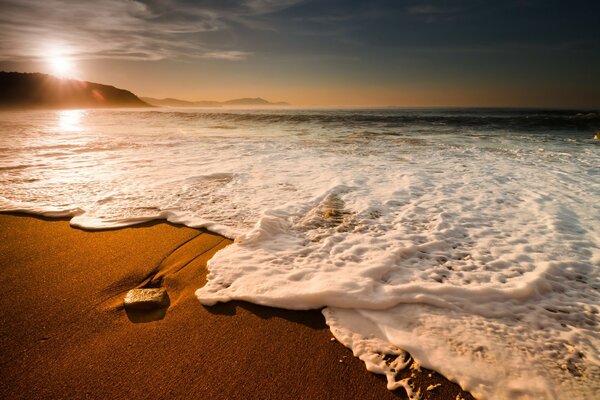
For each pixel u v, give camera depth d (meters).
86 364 2.03
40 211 4.69
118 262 3.36
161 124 24.86
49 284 2.93
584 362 2.03
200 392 1.85
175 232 4.11
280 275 3.03
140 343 2.22
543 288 2.85
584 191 5.66
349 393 1.87
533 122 24.58
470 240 3.85
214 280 2.99
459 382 1.90
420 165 8.09
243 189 5.93
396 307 2.58
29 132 17.16
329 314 2.52
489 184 6.22
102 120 31.34
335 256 3.42
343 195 5.56
